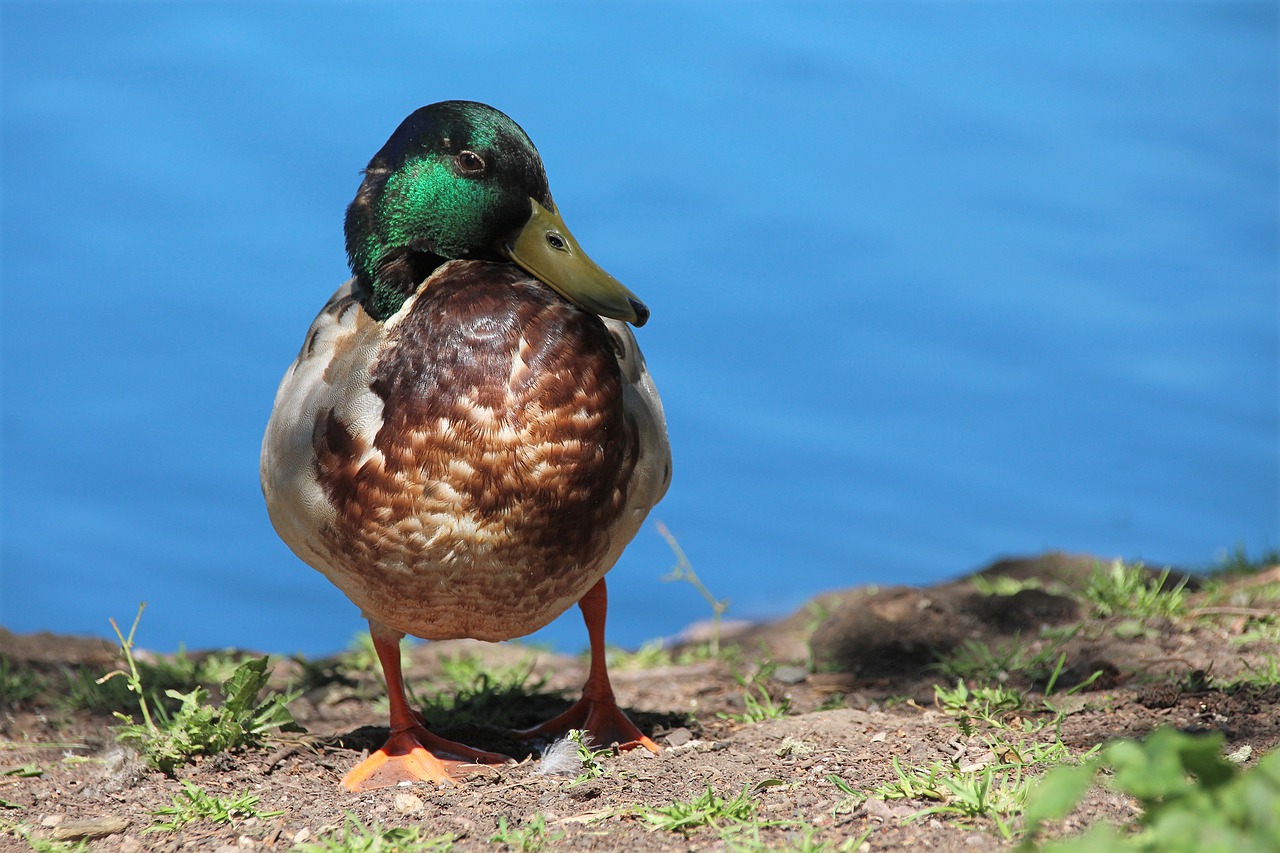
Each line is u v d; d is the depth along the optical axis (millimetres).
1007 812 6004
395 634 7852
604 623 8484
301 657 11312
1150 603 10383
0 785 7711
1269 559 12531
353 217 7762
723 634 13031
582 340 7137
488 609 7219
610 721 8359
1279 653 8898
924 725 7875
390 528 6926
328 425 7129
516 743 8477
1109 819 5824
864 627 10492
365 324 7512
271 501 7574
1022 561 12609
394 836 6129
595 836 6078
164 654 12078
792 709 9250
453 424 6848
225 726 7840
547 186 7836
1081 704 8023
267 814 6773
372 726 8844
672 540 11867
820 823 6066
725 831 5953
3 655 11281
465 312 7059
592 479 7105
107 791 7449
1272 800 4246
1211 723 7402
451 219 7520
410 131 7672
